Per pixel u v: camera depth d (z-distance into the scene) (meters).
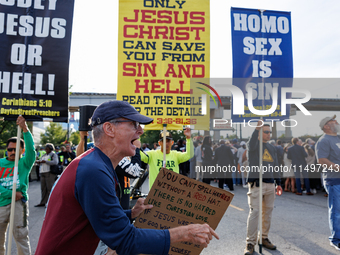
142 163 4.35
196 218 1.71
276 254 3.70
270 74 4.24
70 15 3.55
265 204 4.05
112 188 1.25
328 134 4.06
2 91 3.33
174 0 4.19
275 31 4.29
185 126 4.34
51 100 3.44
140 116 1.43
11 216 3.06
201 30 4.20
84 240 1.27
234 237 4.43
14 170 3.15
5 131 15.88
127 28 4.09
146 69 4.11
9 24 3.42
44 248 1.25
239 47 4.21
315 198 7.84
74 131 41.88
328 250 3.82
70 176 1.25
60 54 3.50
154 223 1.69
